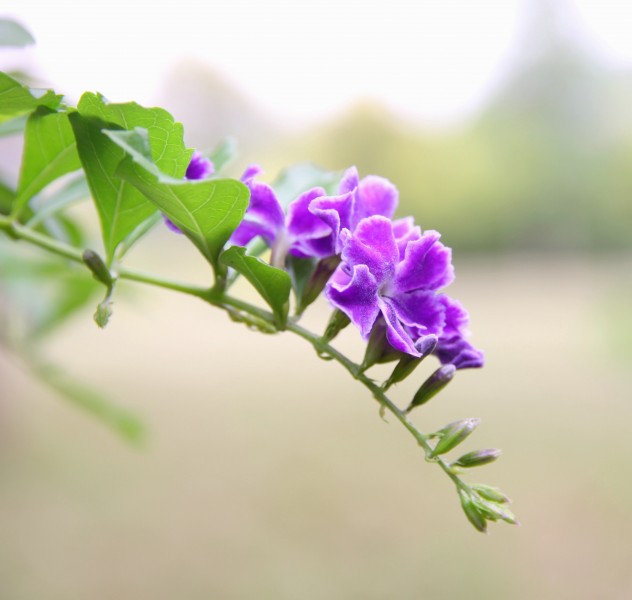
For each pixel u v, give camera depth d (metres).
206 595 5.52
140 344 13.28
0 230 1.58
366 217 1.29
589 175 20.69
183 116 20.50
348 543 6.23
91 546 6.02
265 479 7.27
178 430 8.49
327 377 11.30
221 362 12.23
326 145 20.23
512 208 20.56
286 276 1.26
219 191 1.18
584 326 13.45
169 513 6.59
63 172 1.55
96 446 7.91
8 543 5.97
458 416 8.85
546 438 8.01
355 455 7.90
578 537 6.21
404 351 1.16
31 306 2.39
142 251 12.77
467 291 18.02
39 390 9.56
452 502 6.97
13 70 1.86
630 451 7.61
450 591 5.64
